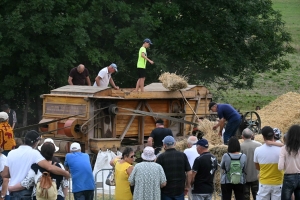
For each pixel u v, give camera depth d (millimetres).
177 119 25359
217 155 19797
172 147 14297
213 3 42375
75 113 23047
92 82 39188
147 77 38938
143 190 13555
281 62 46656
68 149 22859
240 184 15555
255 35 44219
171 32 40062
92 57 35594
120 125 24250
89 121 22719
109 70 25453
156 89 25688
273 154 14625
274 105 29422
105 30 38469
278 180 14695
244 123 25328
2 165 14852
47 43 35438
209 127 23188
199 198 14688
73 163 15117
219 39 42906
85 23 35625
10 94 35469
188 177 14453
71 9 35375
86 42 36344
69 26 35281
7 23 33281
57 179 13094
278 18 44844
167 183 14094
